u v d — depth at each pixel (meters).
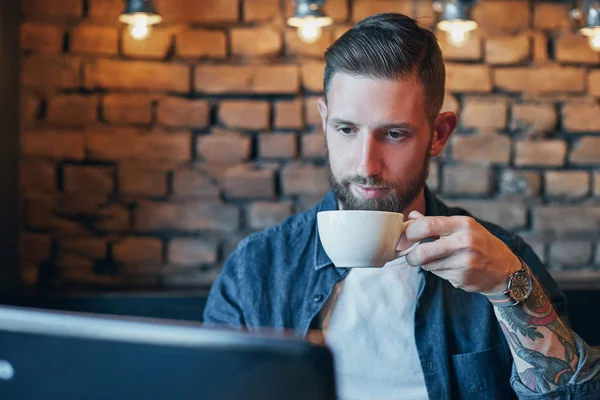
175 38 2.34
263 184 2.36
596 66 2.45
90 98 2.30
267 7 2.36
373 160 1.10
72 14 2.29
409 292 1.25
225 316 1.30
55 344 0.52
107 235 2.31
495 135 2.42
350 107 1.10
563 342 1.06
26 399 0.52
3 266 2.12
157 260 2.33
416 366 1.23
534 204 2.44
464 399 1.22
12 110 2.19
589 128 2.44
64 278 2.29
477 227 0.96
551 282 1.31
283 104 2.36
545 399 1.06
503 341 1.24
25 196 2.27
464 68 2.41
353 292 1.26
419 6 2.38
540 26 2.44
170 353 0.49
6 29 2.13
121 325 0.51
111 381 0.50
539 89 2.44
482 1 2.42
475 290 1.01
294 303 1.28
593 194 2.45
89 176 2.30
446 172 2.42
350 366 1.25
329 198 1.37
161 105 2.33
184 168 2.34
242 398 0.48
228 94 2.36
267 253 1.33
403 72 1.09
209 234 2.35
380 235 0.92
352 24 2.38
